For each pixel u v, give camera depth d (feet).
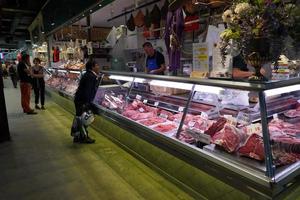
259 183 5.65
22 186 9.60
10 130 17.35
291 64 8.79
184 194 8.55
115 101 14.06
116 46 23.89
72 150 13.12
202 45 10.48
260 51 5.87
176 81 9.31
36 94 24.45
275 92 6.74
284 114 8.27
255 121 7.36
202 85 8.26
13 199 8.73
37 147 13.85
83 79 13.78
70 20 23.82
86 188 9.29
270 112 7.72
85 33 30.55
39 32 45.60
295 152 6.72
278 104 8.16
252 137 6.70
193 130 8.27
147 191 8.87
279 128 7.47
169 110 11.24
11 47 98.63
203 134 7.83
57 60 33.50
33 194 9.02
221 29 10.37
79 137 14.19
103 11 23.13
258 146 6.36
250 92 7.12
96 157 12.00
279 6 5.60
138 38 21.49
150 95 12.59
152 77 10.68
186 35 14.29
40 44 44.88
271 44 5.80
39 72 24.40
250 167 6.14
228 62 8.68
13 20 52.34
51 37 38.47
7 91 41.50
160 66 15.42
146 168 10.52
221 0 9.68
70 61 26.71
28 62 22.72
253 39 5.82
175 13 12.13
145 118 11.21
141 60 22.48
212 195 7.05
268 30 5.64
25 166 11.41
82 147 13.44
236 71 8.46
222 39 6.85
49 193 9.05
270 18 5.54
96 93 15.28
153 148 9.67
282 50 6.13
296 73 8.64
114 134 13.16
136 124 10.59
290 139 6.81
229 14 6.34
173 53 12.59
